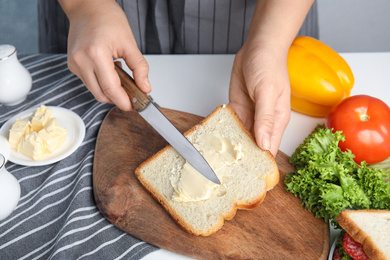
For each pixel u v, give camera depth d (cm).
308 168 48
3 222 49
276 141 52
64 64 66
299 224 47
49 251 48
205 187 47
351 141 50
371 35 108
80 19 55
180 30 67
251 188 48
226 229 46
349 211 43
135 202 49
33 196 51
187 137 52
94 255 46
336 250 45
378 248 40
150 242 46
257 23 56
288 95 53
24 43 124
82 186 50
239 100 55
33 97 62
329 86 54
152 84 63
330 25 108
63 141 55
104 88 51
